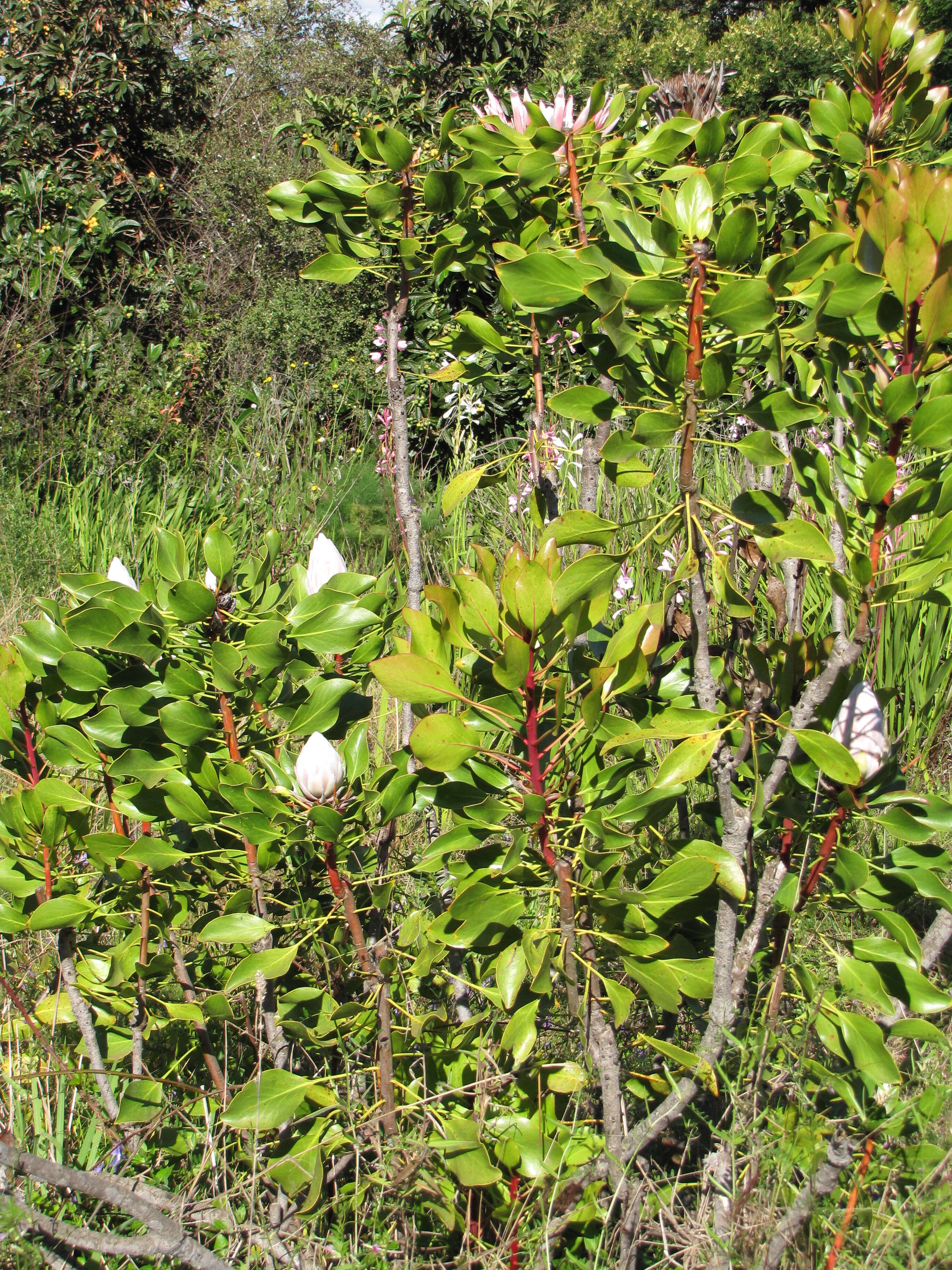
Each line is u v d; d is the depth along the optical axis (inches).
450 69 362.9
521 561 61.4
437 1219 76.2
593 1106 84.4
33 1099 80.4
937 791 142.2
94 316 341.4
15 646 81.8
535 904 98.1
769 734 78.4
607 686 67.9
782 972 74.5
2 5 430.6
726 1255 66.9
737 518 66.1
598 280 59.3
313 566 84.4
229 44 704.4
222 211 473.1
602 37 701.3
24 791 80.8
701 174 63.2
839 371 64.3
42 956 93.7
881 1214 66.7
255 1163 73.0
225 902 91.0
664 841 75.9
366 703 85.5
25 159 409.1
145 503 292.7
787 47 556.4
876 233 59.3
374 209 85.8
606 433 81.4
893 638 161.5
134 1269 70.9
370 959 74.7
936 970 100.2
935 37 80.1
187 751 77.7
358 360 364.8
